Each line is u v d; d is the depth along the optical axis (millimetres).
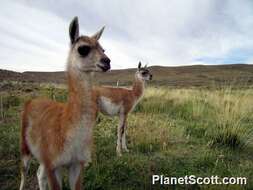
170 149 2496
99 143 2576
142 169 2016
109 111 2725
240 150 2549
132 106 2861
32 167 2010
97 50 1322
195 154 2379
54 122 1312
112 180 1839
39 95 4754
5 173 1927
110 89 2771
